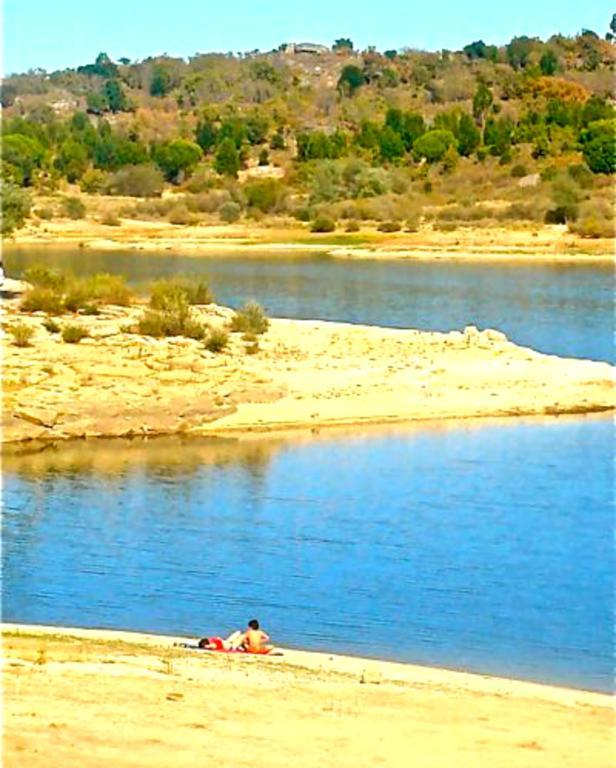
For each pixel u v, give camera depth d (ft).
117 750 87.25
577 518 186.09
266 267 574.97
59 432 236.43
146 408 242.58
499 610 147.64
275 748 90.63
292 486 205.16
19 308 334.44
